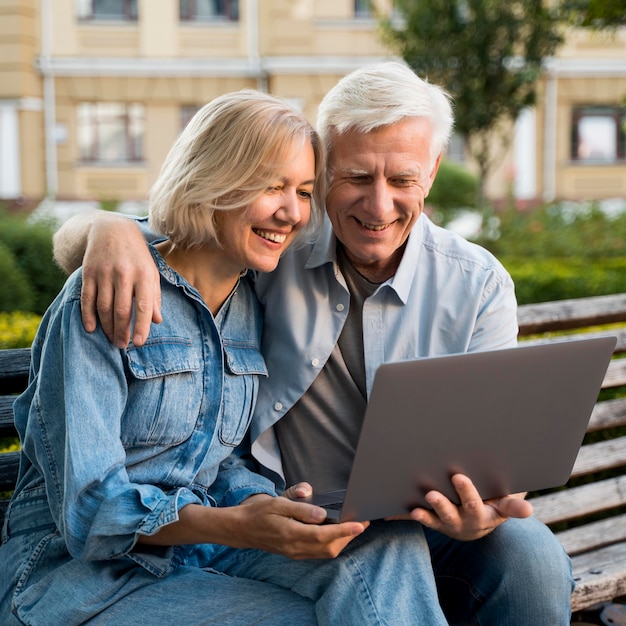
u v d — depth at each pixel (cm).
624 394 318
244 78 1652
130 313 157
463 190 1260
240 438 182
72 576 158
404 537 164
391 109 176
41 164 1627
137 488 155
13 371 194
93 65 1612
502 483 165
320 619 157
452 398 150
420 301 191
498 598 174
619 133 1694
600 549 233
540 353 153
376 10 1148
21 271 668
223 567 177
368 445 147
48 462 162
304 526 148
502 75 1075
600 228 1044
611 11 567
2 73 1592
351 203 182
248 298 188
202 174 166
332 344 189
